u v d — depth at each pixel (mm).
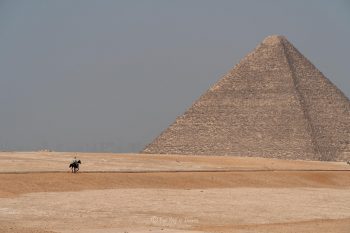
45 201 172625
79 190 199625
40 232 124750
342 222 151125
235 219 152250
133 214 154000
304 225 144875
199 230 133125
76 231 126625
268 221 150750
